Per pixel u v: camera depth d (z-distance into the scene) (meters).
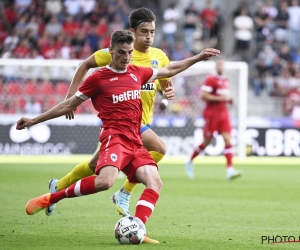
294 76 92.56
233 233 26.16
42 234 25.36
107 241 23.52
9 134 72.81
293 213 33.31
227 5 105.69
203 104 77.06
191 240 24.08
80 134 73.81
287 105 87.38
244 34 95.94
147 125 30.38
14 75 73.81
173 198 40.38
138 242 22.69
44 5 95.44
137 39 29.20
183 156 76.38
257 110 88.62
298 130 78.38
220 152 77.50
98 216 31.44
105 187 22.86
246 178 56.38
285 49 96.62
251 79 95.69
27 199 37.94
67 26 92.06
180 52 93.25
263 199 40.16
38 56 87.81
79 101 24.08
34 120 24.08
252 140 77.81
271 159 77.62
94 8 95.50
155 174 23.61
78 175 27.20
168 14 96.44
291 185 50.16
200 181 53.06
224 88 54.66
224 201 38.88
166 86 29.17
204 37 97.44
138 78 24.44
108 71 24.00
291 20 100.56
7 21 92.56
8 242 23.17
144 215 22.89
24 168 61.69
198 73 77.19
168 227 27.97
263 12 99.38
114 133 23.66
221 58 54.66
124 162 23.55
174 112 76.44
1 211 32.56
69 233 25.72
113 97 23.81
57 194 23.81
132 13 29.11
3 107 73.50
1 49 86.12
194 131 76.56
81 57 89.38
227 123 54.25
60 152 73.50
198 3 105.81
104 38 92.19
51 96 74.69
